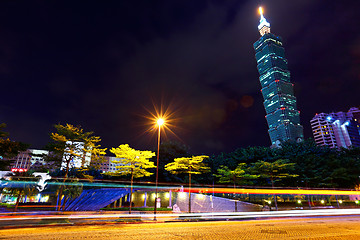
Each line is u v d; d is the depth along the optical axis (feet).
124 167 100.53
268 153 170.40
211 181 172.96
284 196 144.87
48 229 46.09
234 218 73.15
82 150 107.76
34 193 113.09
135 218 72.23
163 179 164.04
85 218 71.10
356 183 148.97
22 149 94.99
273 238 32.81
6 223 53.98
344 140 631.15
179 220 66.64
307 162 152.66
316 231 40.04
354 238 32.86
